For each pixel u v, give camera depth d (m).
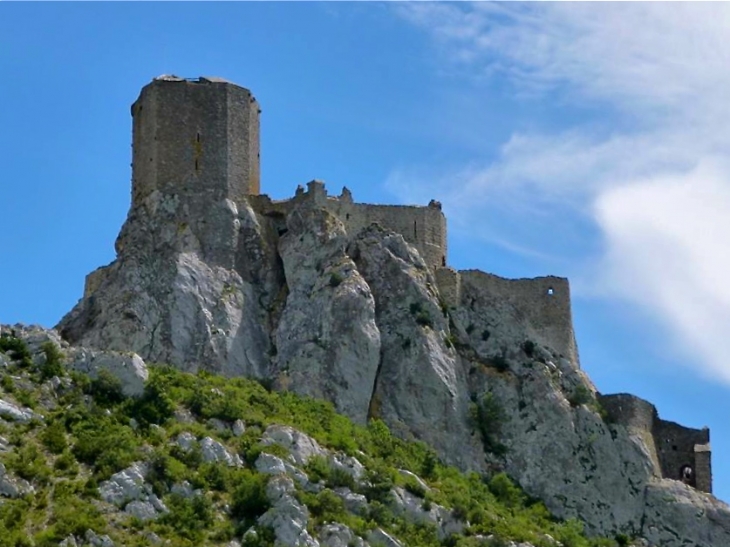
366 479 153.38
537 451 170.12
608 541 165.25
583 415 172.75
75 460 146.88
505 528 156.50
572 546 160.38
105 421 151.38
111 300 170.50
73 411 151.38
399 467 160.25
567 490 169.00
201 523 143.62
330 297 170.12
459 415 169.38
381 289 173.00
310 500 147.50
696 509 170.00
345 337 167.88
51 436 148.38
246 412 157.88
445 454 167.00
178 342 168.62
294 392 165.50
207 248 174.88
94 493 143.62
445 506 155.38
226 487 147.88
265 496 146.62
